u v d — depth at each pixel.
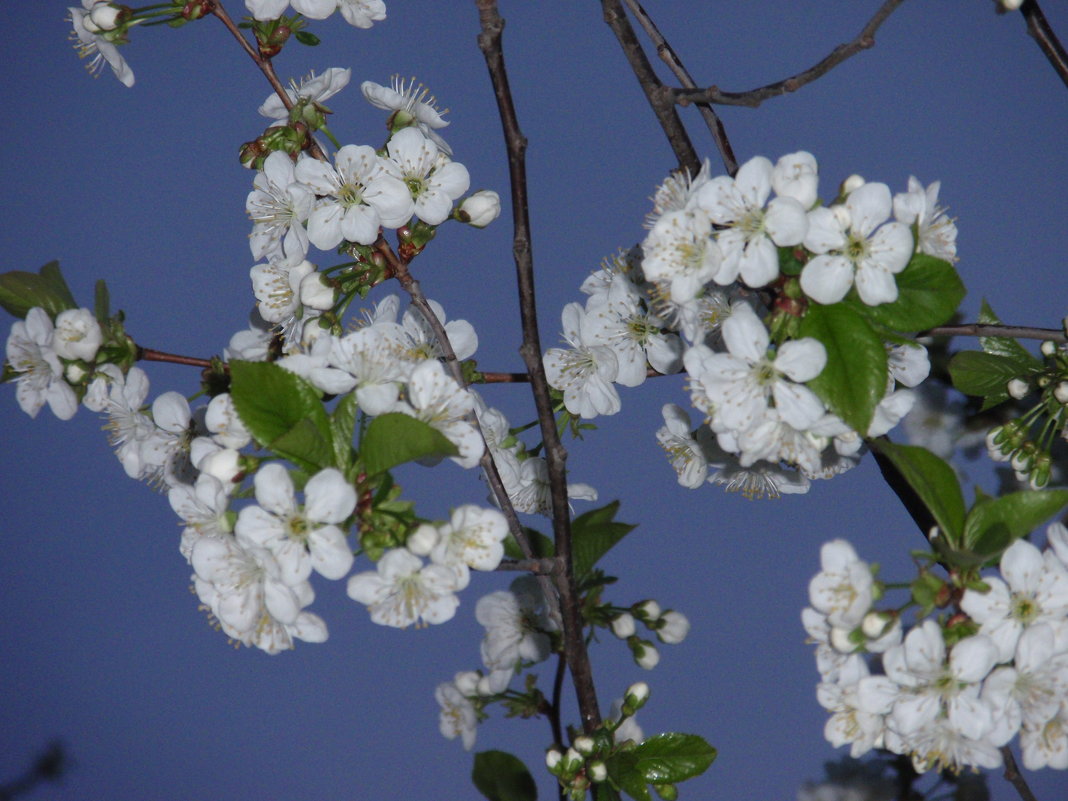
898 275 0.94
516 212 0.96
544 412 0.97
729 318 0.94
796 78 0.94
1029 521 0.93
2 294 0.98
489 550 0.94
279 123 1.00
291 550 0.93
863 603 0.93
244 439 0.95
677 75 0.99
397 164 0.98
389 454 0.93
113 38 0.99
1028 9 0.99
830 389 0.93
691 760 0.98
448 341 0.98
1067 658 0.93
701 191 0.94
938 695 0.93
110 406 0.99
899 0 0.93
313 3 0.99
